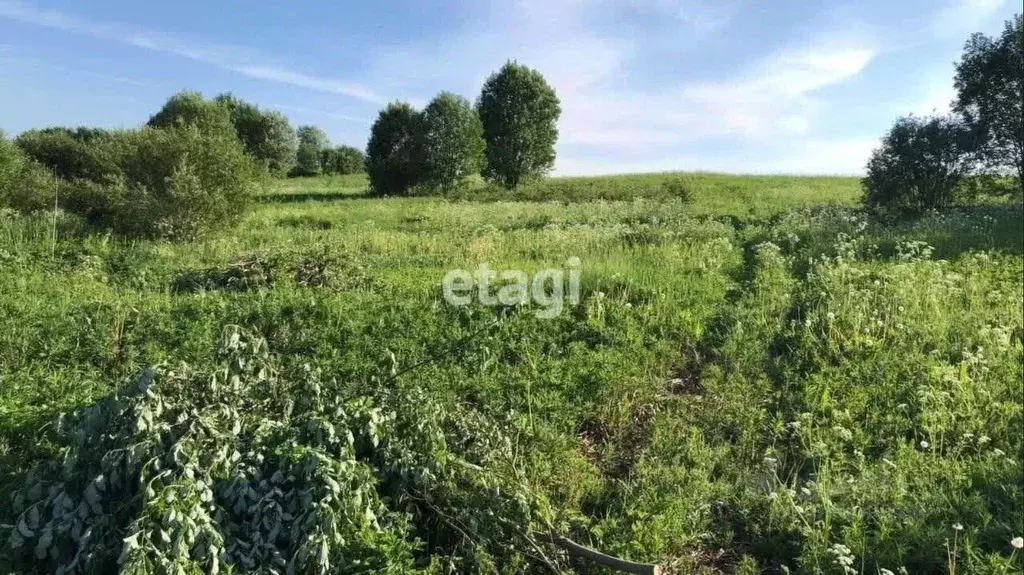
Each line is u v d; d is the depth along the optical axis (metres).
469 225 17.17
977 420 5.51
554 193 28.22
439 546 3.97
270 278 9.82
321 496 3.48
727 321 8.31
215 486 3.62
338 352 6.98
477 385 6.14
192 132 15.13
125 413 3.95
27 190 16.09
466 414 4.98
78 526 3.50
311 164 56.19
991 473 4.72
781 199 23.55
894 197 18.64
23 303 7.91
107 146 16.11
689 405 6.18
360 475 3.70
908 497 4.50
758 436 5.56
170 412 4.00
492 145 40.12
